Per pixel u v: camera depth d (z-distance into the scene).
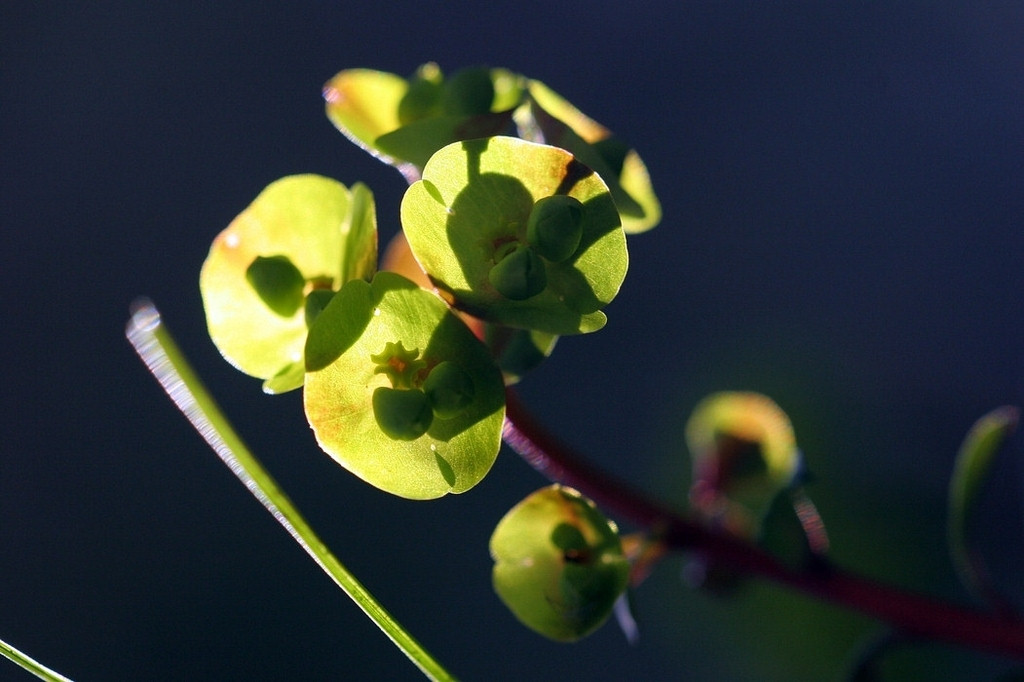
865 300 0.70
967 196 0.75
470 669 0.55
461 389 0.23
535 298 0.23
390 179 0.76
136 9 0.89
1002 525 0.50
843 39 0.83
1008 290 0.70
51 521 0.65
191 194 0.78
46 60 0.86
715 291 0.71
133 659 0.58
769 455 0.30
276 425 0.64
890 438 0.60
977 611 0.27
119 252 0.76
